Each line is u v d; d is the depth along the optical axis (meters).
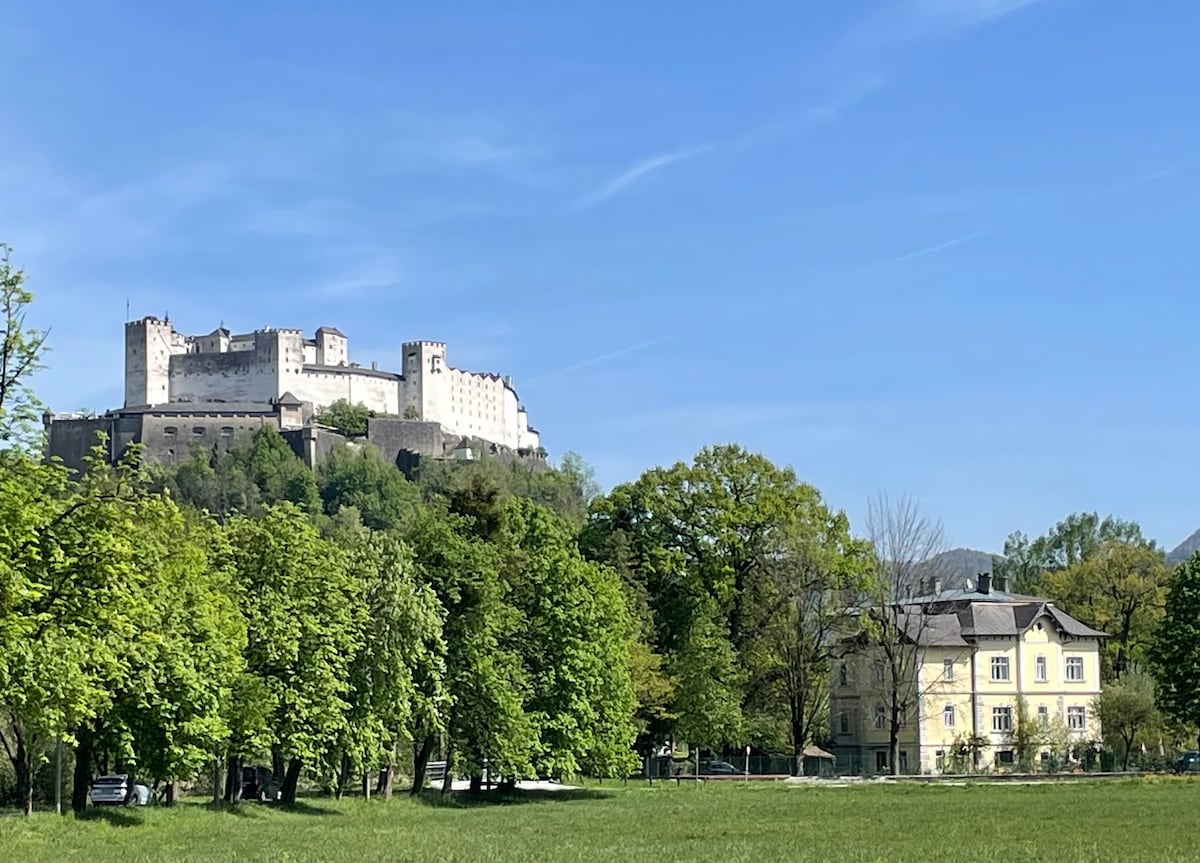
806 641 118.75
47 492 52.97
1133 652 156.50
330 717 73.25
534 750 90.56
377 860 44.81
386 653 79.12
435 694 84.00
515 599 96.44
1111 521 191.00
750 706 121.88
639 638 115.19
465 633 88.69
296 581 75.12
